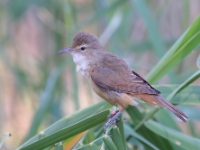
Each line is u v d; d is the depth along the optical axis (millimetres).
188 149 6836
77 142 7762
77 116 7574
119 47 12172
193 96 7555
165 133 7145
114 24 12008
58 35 14195
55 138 6477
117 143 6508
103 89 8641
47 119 13227
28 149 6449
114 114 8086
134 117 7836
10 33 14859
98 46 9414
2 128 15203
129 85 8203
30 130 10648
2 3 14570
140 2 10039
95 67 9031
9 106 16375
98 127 8445
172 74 9602
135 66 12297
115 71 8664
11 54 15719
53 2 13812
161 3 13562
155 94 7602
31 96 13805
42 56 16766
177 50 7664
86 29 15773
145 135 7824
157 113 8297
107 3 12594
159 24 12875
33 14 17281
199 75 6938
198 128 14609
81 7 14211
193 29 7324
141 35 15070
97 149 6297
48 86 11281
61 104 13344
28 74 13852
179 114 7180
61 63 11812
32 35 17500
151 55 15133
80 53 9445
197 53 13797
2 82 15922
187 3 11211
